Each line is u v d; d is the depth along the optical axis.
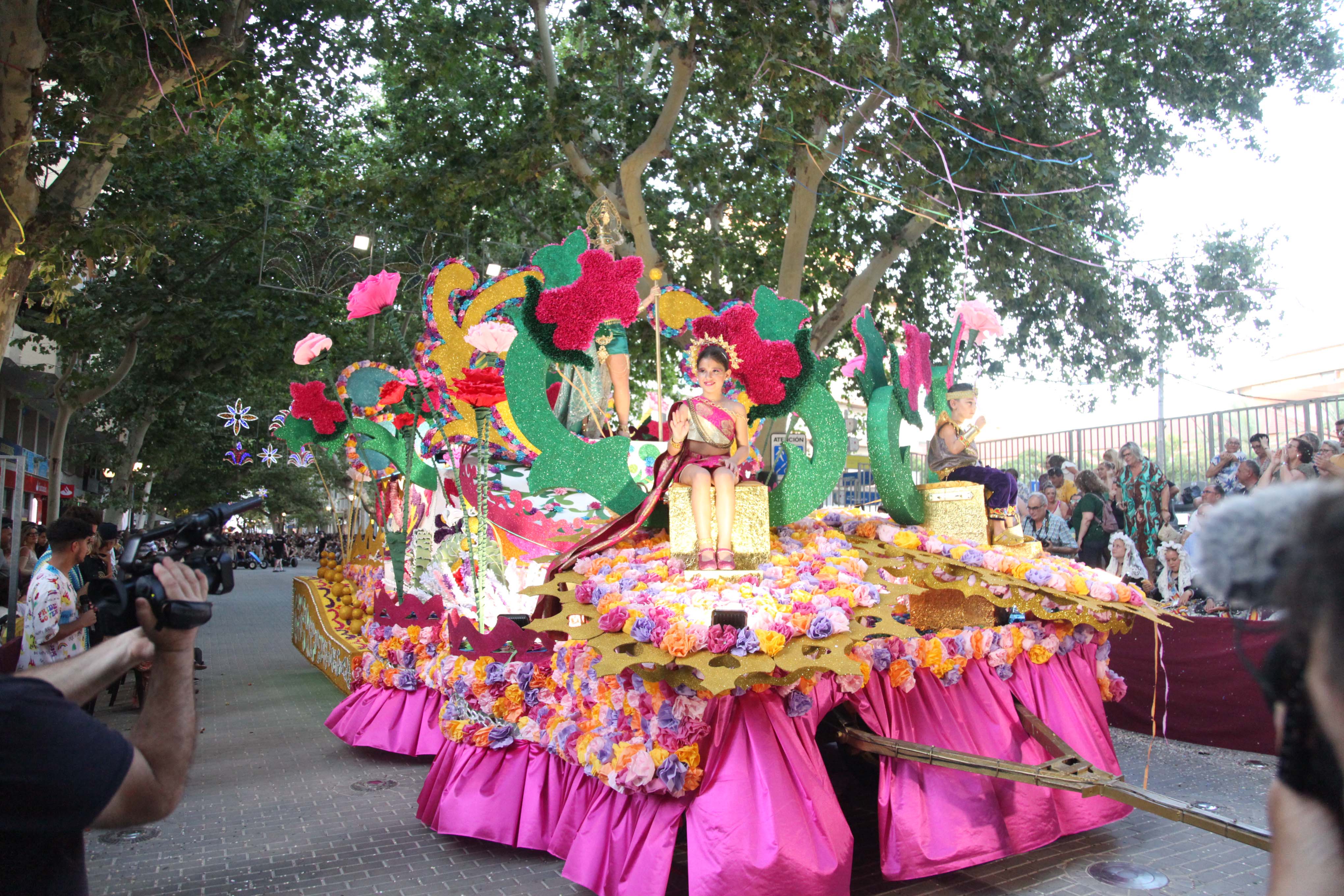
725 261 17.38
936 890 4.16
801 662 3.33
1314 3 13.94
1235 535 1.16
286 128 14.06
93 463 29.70
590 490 4.45
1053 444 11.65
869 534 5.18
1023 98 13.89
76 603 5.95
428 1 14.35
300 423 7.00
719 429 4.18
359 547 10.58
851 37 11.91
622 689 3.97
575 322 4.25
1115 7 14.14
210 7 11.47
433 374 5.86
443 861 4.54
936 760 3.94
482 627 5.24
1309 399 10.55
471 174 14.34
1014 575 4.79
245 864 4.53
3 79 9.77
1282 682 1.19
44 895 1.53
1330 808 1.12
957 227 13.66
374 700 6.66
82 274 12.13
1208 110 14.38
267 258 17.52
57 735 1.47
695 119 15.30
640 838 3.72
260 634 15.47
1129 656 7.55
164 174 16.22
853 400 15.08
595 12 14.77
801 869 3.42
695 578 3.86
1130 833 4.98
